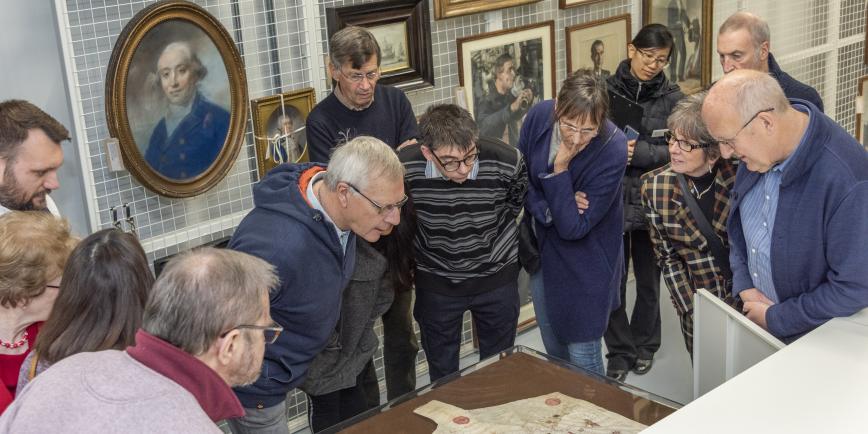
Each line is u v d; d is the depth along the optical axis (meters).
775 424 1.76
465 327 4.28
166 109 3.10
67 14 2.88
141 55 2.99
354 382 2.91
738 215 2.59
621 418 1.94
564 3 4.30
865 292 2.18
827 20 5.82
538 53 4.29
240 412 1.63
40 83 2.97
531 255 3.23
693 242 2.94
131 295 1.81
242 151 3.45
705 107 2.32
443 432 1.93
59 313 1.81
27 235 1.91
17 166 2.38
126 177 3.14
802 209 2.27
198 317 1.52
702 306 2.39
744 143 2.26
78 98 2.94
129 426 1.41
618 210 3.08
